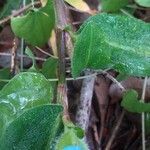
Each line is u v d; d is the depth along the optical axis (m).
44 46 0.32
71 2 0.28
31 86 0.20
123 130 0.33
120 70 0.20
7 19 0.31
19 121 0.17
